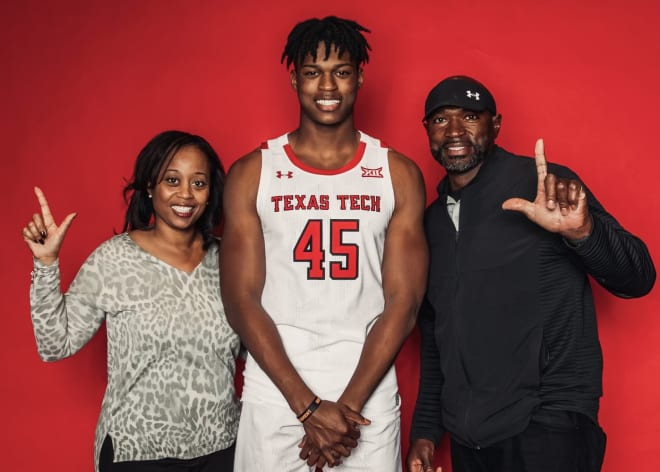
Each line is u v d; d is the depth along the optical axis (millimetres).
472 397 2090
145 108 2812
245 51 2805
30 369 2807
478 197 2162
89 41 2824
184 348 2094
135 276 2117
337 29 2115
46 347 2051
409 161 2225
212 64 2809
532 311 2047
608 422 2738
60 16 2830
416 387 2816
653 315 2725
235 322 2082
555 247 2059
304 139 2184
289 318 2104
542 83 2746
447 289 2172
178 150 2191
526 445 2016
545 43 2744
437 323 2217
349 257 2115
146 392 2062
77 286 2105
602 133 2729
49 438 2809
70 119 2816
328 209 2121
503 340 2059
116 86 2814
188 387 2086
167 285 2129
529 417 2012
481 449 2129
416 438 2326
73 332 2090
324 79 2094
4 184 2812
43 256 2006
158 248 2189
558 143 2744
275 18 2795
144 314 2082
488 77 2760
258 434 2096
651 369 2725
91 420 2807
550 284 2057
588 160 2734
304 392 1992
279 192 2129
